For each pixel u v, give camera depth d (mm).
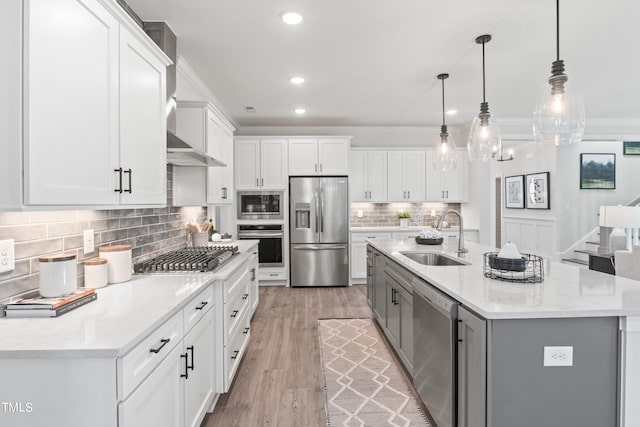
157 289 1785
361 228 5668
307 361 2887
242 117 5406
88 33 1343
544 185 6262
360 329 3609
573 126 1953
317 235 5414
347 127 6078
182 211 3271
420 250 3174
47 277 1469
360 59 3260
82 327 1237
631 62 3422
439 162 3299
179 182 3061
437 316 1901
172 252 2861
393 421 2092
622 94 4418
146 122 1836
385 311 3207
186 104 3008
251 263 3506
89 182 1352
